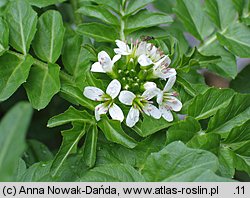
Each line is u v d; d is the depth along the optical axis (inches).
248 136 8.1
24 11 8.6
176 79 8.3
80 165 7.9
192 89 8.3
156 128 7.9
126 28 8.8
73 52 8.7
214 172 7.3
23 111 6.1
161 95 7.9
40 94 8.2
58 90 8.1
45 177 7.7
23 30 8.5
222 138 8.2
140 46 8.1
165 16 8.8
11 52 8.4
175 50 8.5
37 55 8.5
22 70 8.3
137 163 8.0
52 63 8.3
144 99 8.0
